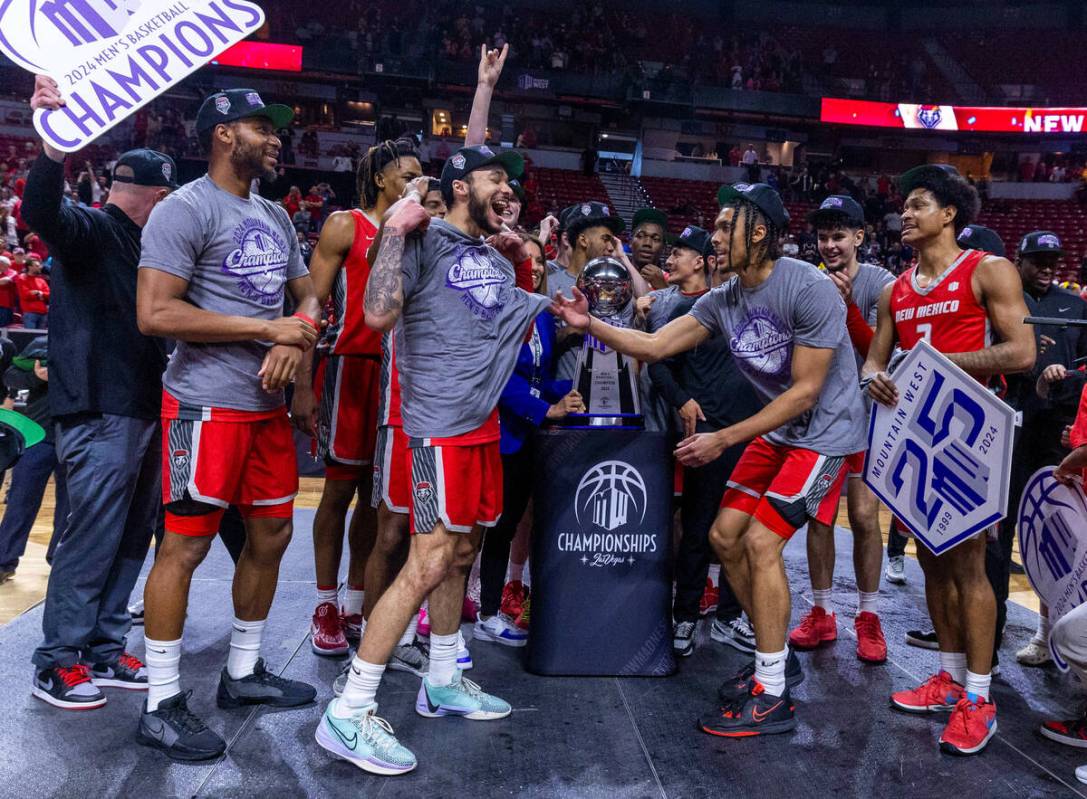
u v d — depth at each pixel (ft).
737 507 9.29
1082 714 8.95
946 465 8.35
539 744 8.11
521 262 8.81
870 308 12.03
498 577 11.10
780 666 8.59
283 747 7.84
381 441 9.11
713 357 11.08
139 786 7.04
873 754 8.12
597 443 9.87
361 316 9.98
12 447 8.57
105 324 8.63
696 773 7.61
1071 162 78.59
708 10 87.56
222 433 7.73
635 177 74.59
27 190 7.84
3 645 10.14
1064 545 9.17
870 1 88.22
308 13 78.84
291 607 12.18
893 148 84.33
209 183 7.95
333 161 66.49
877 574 10.92
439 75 70.85
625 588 9.94
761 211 8.64
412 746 7.98
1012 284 8.55
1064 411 11.63
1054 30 85.46
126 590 9.43
